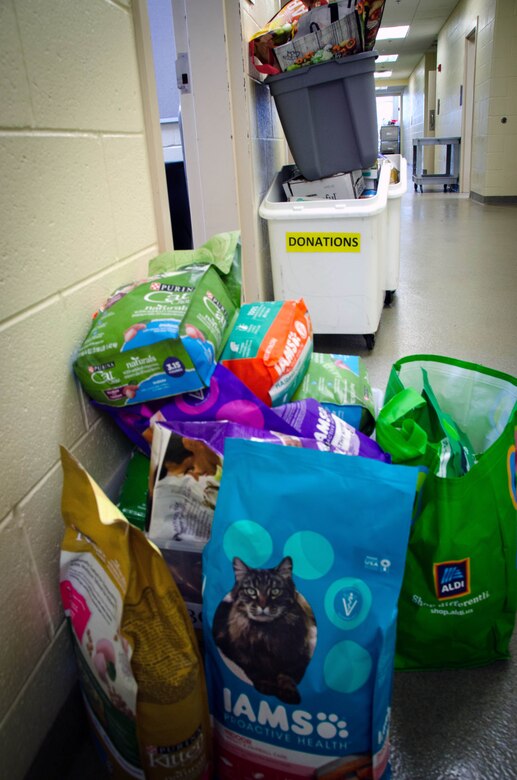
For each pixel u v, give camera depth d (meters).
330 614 0.70
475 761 0.86
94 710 0.80
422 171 10.20
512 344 2.48
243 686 0.72
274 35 2.12
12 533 0.76
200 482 0.83
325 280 2.33
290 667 0.70
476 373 1.23
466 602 0.95
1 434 0.73
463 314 2.93
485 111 7.18
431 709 0.95
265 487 0.75
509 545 0.95
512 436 0.96
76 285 0.93
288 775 0.75
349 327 2.40
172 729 0.68
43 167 0.83
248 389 0.97
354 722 0.70
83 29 0.94
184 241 2.71
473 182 8.27
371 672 0.69
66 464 0.73
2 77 0.73
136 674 0.66
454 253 4.40
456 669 1.02
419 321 2.87
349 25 2.05
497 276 3.64
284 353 1.09
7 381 0.74
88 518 0.72
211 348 0.94
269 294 2.68
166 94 2.59
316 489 0.73
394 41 11.98
